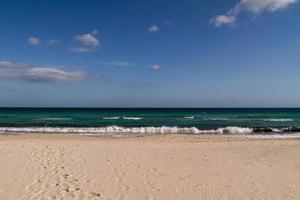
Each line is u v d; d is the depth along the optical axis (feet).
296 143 52.65
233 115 211.41
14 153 36.91
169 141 58.13
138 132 82.28
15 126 99.35
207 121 136.26
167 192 23.76
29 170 29.30
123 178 27.50
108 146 46.34
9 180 26.03
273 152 41.63
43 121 131.85
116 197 22.41
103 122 128.16
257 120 144.36
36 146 43.01
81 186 24.84
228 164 33.91
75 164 32.32
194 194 23.36
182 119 152.76
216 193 23.62
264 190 24.44
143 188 24.70
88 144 48.08
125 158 36.29
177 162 34.73
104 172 29.43
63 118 159.33
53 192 23.18
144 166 32.32
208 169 31.42
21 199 21.61
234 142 54.70
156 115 210.18
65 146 44.14
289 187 25.26
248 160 36.19
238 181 26.99
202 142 55.31
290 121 136.15
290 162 35.01
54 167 30.71
